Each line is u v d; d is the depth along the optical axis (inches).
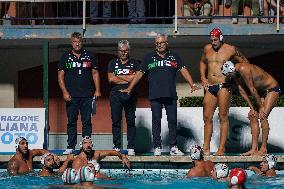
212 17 1672.0
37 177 1307.8
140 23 1765.5
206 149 1445.6
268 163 1304.1
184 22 1779.0
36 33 1724.9
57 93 1893.5
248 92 1615.4
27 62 1904.5
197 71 1866.4
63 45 1829.5
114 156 1387.8
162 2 1876.2
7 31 1728.6
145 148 1609.3
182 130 1609.3
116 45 1838.1
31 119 1547.7
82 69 1449.3
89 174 1131.3
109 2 1766.7
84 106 1457.9
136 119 1614.2
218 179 1243.2
